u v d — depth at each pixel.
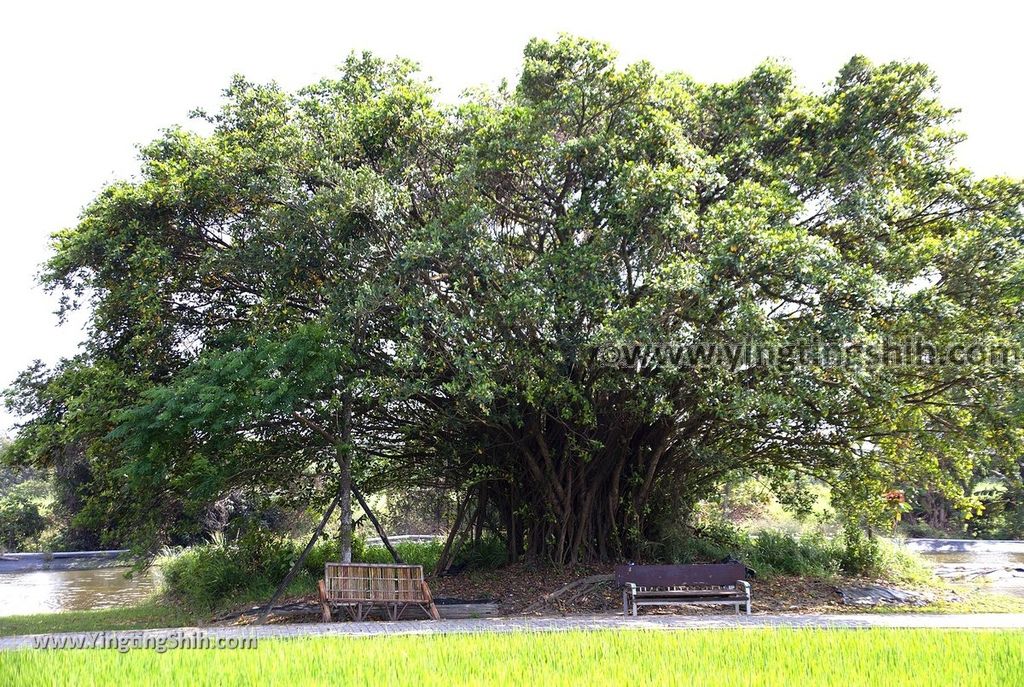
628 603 16.69
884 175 17.55
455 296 16.75
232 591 19.53
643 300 15.26
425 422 19.55
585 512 19.92
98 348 18.19
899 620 13.78
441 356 16.66
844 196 16.88
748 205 15.29
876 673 8.98
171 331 17.83
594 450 19.00
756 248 14.31
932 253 15.97
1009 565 24.92
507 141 16.53
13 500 45.25
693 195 15.80
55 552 39.75
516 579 19.36
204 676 8.91
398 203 16.88
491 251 16.23
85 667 9.31
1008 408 16.31
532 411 18.75
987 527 37.12
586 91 17.09
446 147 17.69
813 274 14.27
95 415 16.64
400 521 27.97
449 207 16.58
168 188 16.73
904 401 17.73
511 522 21.09
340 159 17.64
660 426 19.50
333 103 18.59
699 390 16.28
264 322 17.36
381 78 19.31
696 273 14.46
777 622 13.66
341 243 16.44
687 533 21.55
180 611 18.48
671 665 9.35
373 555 23.06
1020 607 16.83
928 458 20.12
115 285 17.47
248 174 16.78
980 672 8.96
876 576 20.41
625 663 9.46
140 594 26.05
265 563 20.84
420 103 17.36
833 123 17.48
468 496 21.84
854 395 16.89
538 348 16.50
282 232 16.59
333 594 15.01
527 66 17.27
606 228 16.53
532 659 9.69
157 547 20.12
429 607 15.52
